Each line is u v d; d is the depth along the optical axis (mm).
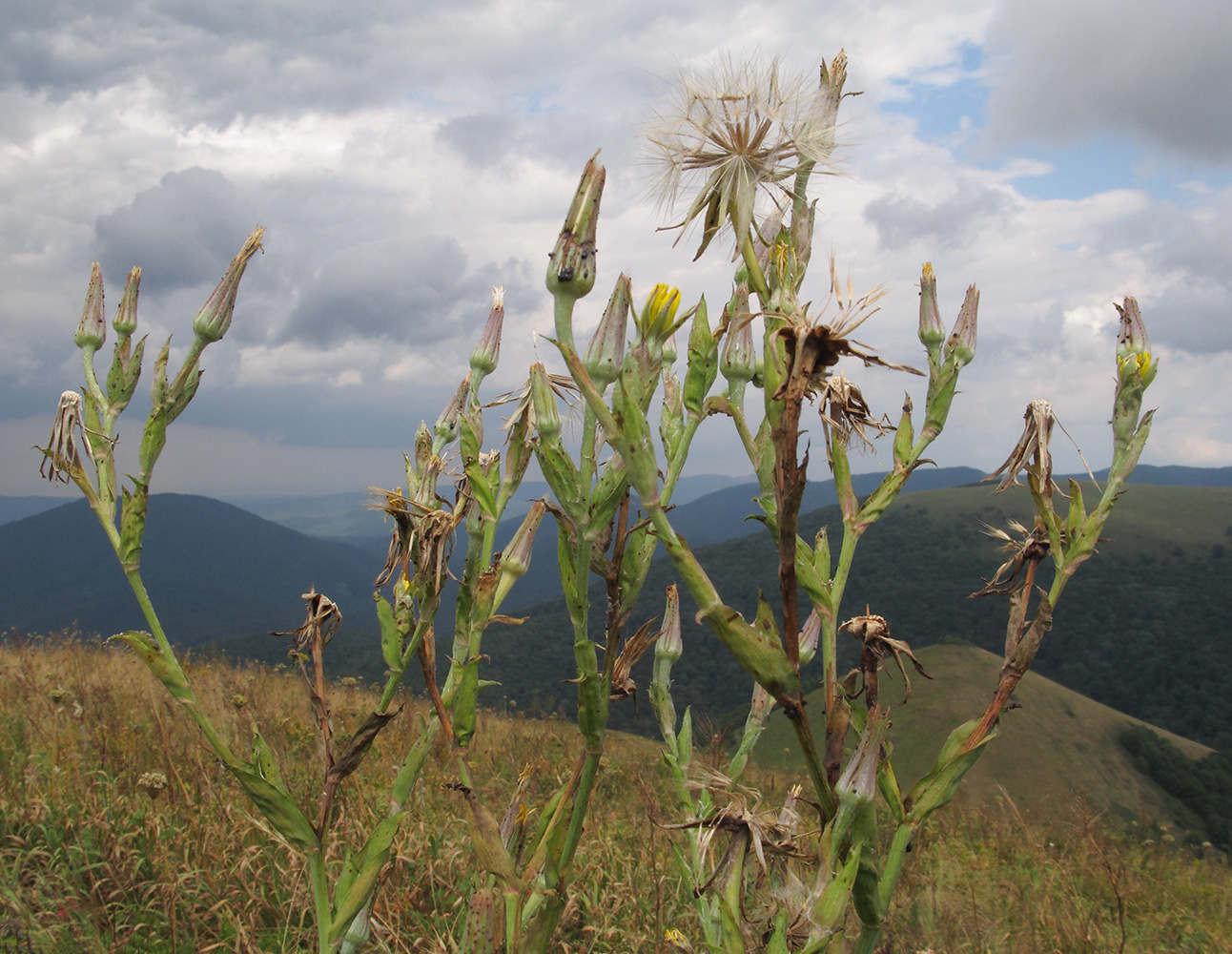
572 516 1495
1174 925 5527
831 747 1494
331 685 10023
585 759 1590
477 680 1735
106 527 1669
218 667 10484
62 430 1687
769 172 1640
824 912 1265
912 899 4773
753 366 1610
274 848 3908
